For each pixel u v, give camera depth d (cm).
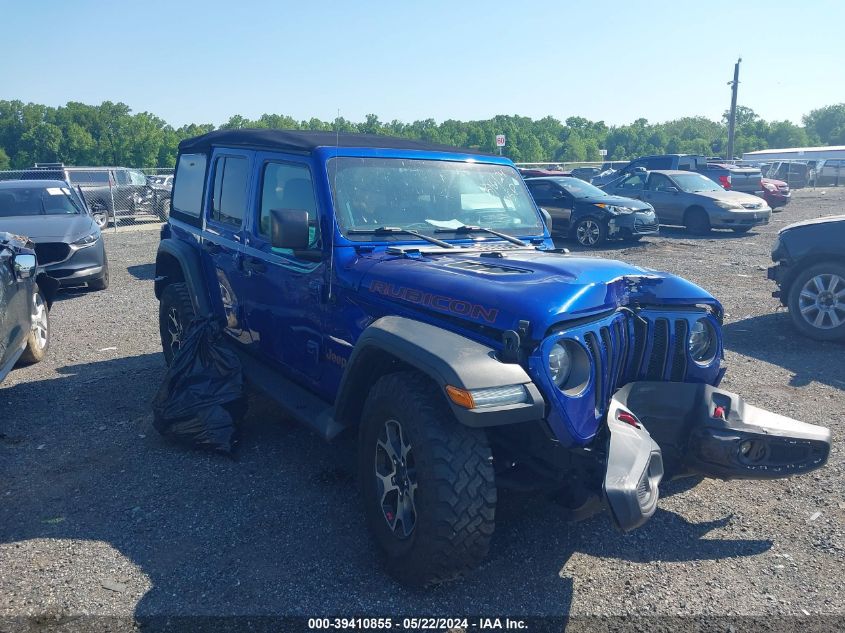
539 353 297
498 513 392
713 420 343
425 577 307
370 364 351
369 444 342
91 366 680
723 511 401
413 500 311
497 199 475
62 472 447
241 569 340
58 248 1030
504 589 325
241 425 488
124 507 401
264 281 464
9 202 1121
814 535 374
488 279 335
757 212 1720
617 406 320
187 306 574
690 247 1523
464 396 279
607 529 379
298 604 313
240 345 530
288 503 404
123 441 495
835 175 3994
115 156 10794
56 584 329
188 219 604
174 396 477
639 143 14512
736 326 823
